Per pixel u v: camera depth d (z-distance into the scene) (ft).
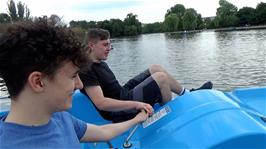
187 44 109.09
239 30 162.81
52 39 3.69
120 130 6.02
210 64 61.46
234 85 41.86
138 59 77.00
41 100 3.76
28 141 3.75
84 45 4.04
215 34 150.92
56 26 3.87
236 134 5.34
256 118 6.58
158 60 73.31
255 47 83.76
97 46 9.88
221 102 6.63
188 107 6.90
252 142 5.32
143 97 10.04
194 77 49.60
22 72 3.59
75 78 4.08
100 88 9.41
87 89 9.31
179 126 6.42
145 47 107.76
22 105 3.72
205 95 7.20
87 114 10.25
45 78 3.69
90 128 5.37
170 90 10.22
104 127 5.75
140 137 7.39
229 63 60.75
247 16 178.81
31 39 3.59
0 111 8.38
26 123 3.77
